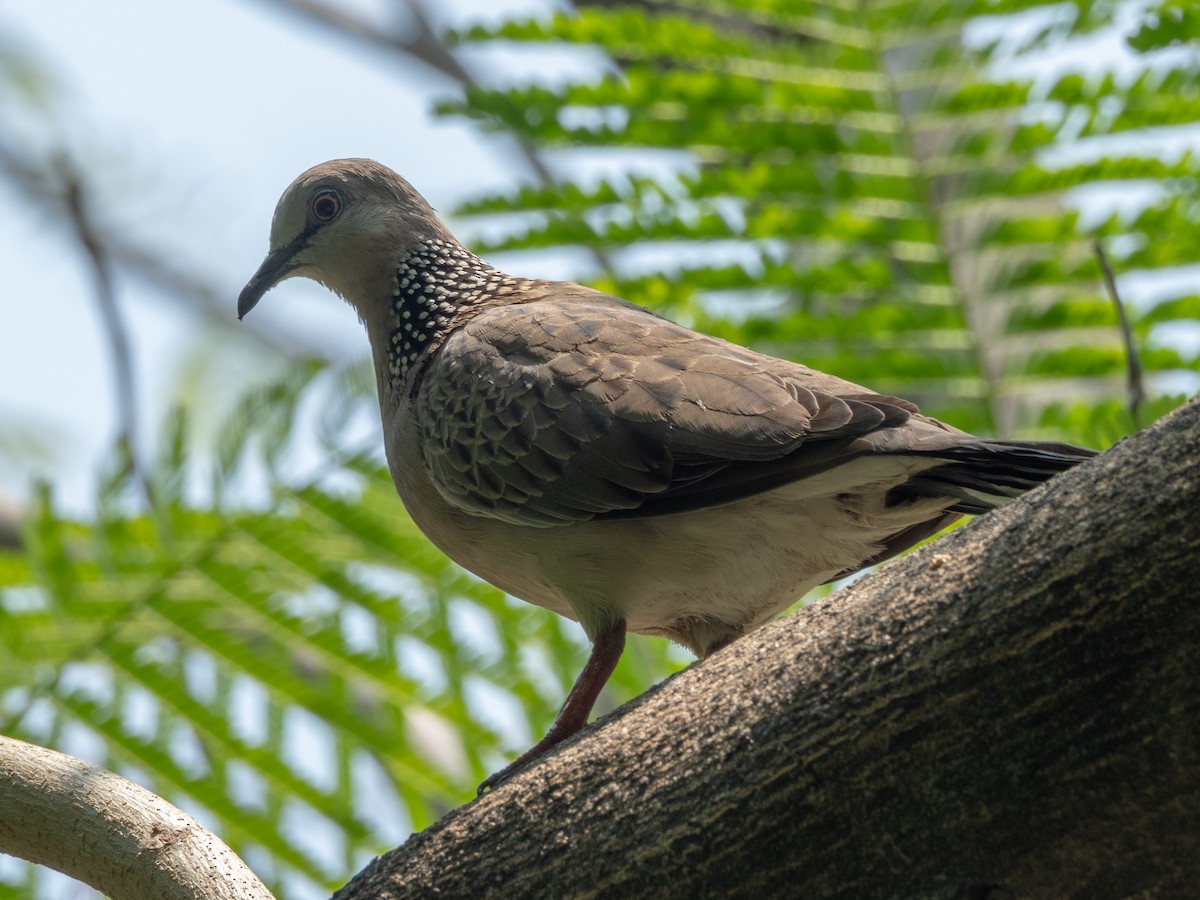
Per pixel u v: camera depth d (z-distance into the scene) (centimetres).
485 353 857
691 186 973
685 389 797
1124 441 573
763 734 577
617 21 991
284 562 914
